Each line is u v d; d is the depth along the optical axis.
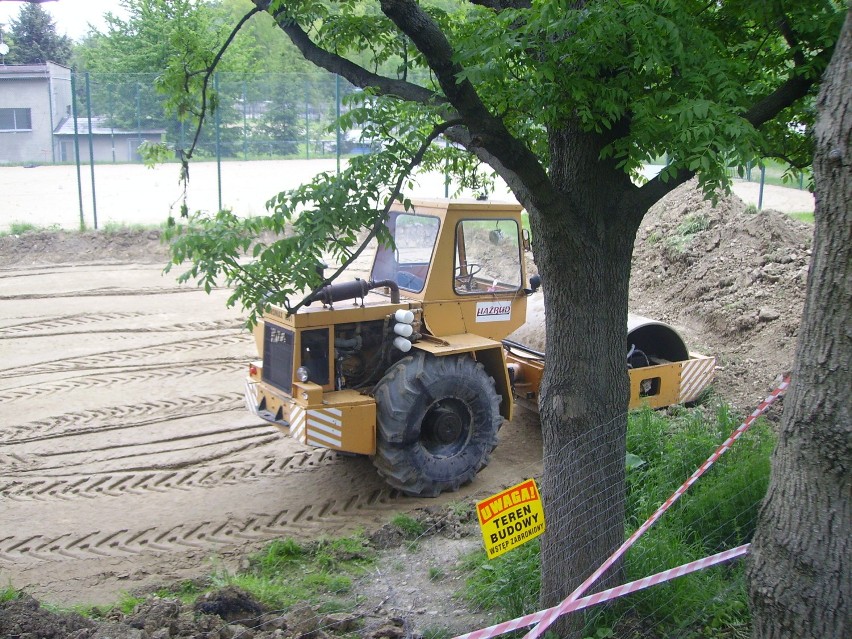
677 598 5.10
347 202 4.66
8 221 21.81
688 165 4.19
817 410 3.65
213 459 8.66
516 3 5.26
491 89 5.03
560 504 5.05
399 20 4.23
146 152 6.30
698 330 12.18
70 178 29.89
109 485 8.02
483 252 8.32
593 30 4.15
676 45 4.31
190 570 6.52
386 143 4.88
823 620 3.70
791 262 12.33
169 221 5.16
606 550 5.04
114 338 13.07
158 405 10.20
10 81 33.56
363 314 7.66
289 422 7.47
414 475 7.62
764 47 5.58
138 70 33.34
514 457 8.74
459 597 5.76
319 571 6.37
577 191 4.93
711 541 5.93
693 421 7.75
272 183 26.80
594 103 4.64
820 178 3.59
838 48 3.52
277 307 7.59
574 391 5.00
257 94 23.97
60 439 9.13
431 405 7.62
